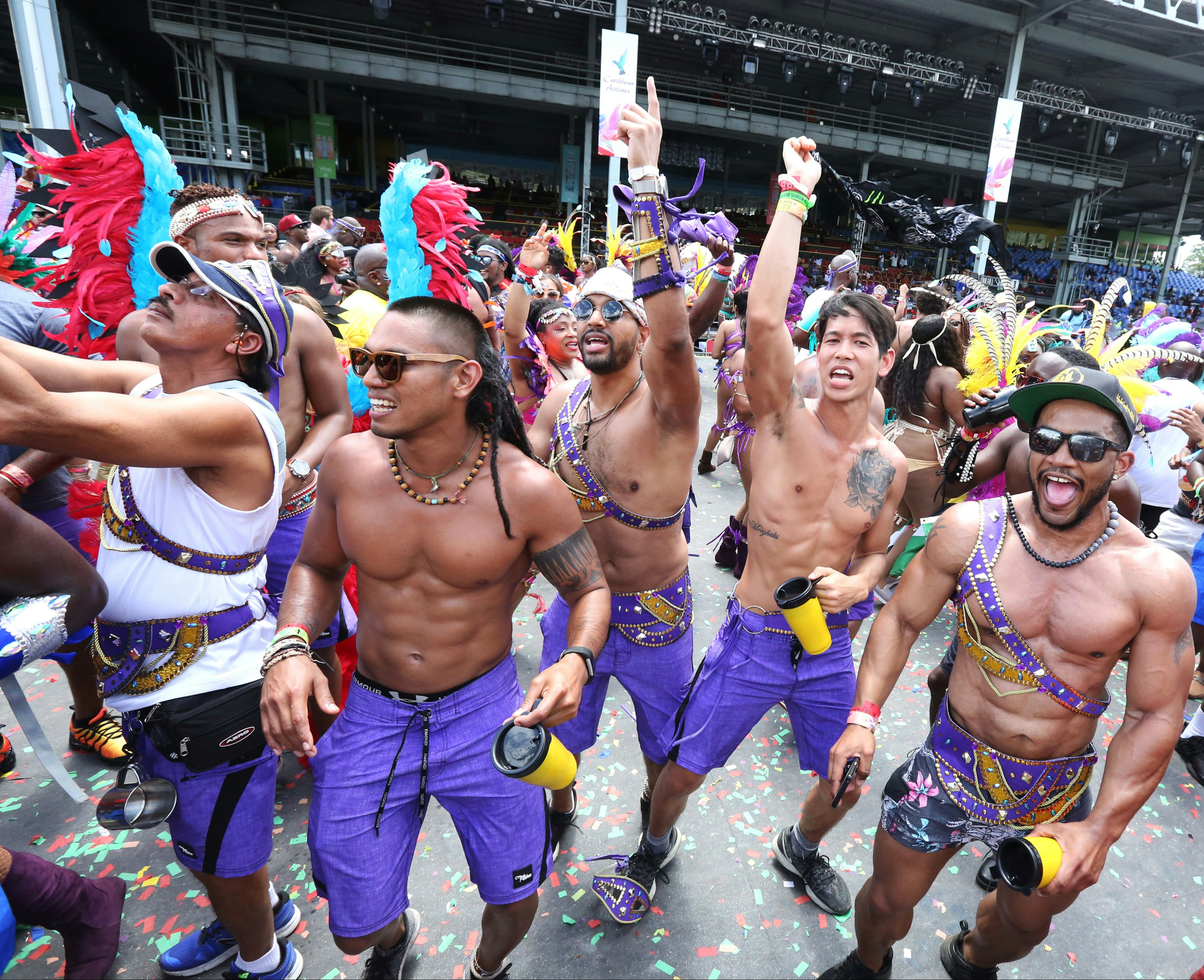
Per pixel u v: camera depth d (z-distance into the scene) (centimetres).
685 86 2628
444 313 143
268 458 165
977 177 2905
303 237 721
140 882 232
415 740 168
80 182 264
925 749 189
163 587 162
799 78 2780
